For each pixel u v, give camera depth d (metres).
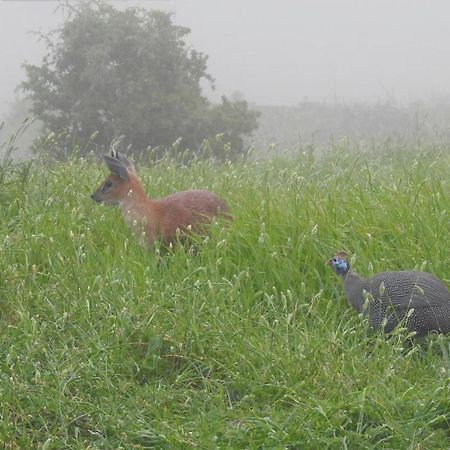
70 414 15.80
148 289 19.84
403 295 18.84
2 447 14.84
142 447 15.06
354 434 15.06
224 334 18.19
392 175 30.58
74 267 21.00
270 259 21.45
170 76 72.12
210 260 21.41
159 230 23.75
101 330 18.36
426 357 18.03
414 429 15.12
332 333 18.06
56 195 26.77
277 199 25.25
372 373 16.80
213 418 15.84
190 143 70.00
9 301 19.48
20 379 16.58
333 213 23.61
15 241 22.75
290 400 16.48
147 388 16.92
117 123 69.56
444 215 22.80
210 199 24.72
